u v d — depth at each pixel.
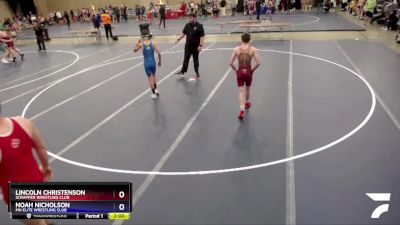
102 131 8.66
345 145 7.23
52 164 7.12
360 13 26.56
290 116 8.84
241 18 32.09
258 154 7.05
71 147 7.88
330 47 16.86
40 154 4.20
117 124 9.02
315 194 5.69
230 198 5.71
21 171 3.85
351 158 6.71
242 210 5.40
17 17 39.94
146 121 9.09
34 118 9.82
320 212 5.26
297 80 11.83
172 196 5.85
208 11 36.41
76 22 41.44
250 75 8.75
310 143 7.38
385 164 6.45
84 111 10.12
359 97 9.91
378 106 9.20
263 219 5.17
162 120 9.09
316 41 18.67
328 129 8.00
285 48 17.23
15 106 11.02
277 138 7.68
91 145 7.93
